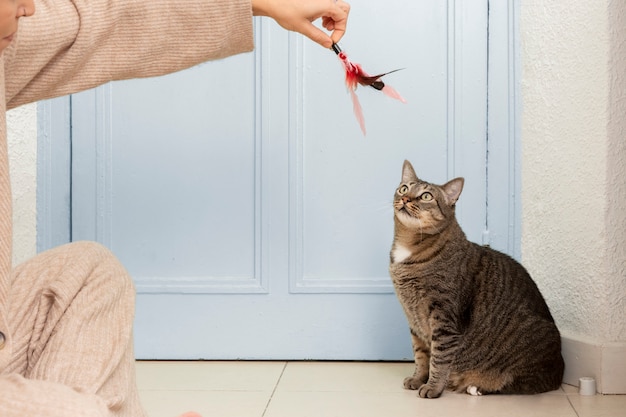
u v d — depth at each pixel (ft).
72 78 3.69
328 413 6.20
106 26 3.61
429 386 6.81
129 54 3.72
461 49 7.93
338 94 8.01
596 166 6.82
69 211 8.07
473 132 7.97
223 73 8.04
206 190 8.09
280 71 8.00
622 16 6.66
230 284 8.09
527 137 7.87
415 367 7.50
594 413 6.20
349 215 8.05
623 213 6.79
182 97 8.06
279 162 8.04
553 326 7.04
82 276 3.63
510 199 7.97
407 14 7.97
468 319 7.04
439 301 6.93
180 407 6.36
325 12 4.07
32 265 3.73
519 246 7.98
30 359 3.51
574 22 7.07
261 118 8.01
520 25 7.90
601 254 6.79
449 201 7.13
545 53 7.53
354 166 8.04
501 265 7.23
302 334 8.09
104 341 3.48
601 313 6.84
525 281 7.24
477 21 7.93
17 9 2.73
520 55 7.91
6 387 2.73
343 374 7.57
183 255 8.12
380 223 8.04
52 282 3.65
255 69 8.03
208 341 8.12
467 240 7.36
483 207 8.00
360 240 8.06
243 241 8.11
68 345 3.36
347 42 8.00
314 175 8.05
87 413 2.78
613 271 6.81
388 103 8.00
